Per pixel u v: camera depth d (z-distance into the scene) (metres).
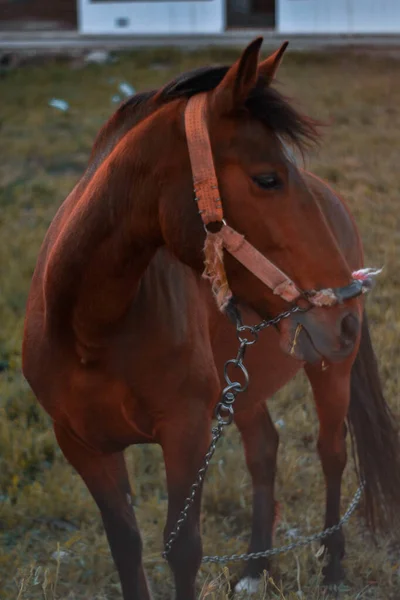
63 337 2.75
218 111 2.33
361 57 18.02
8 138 12.87
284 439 4.94
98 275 2.60
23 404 5.18
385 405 3.98
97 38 21.66
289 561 3.83
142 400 2.78
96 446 2.94
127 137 2.55
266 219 2.29
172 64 17.67
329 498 3.95
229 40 20.64
